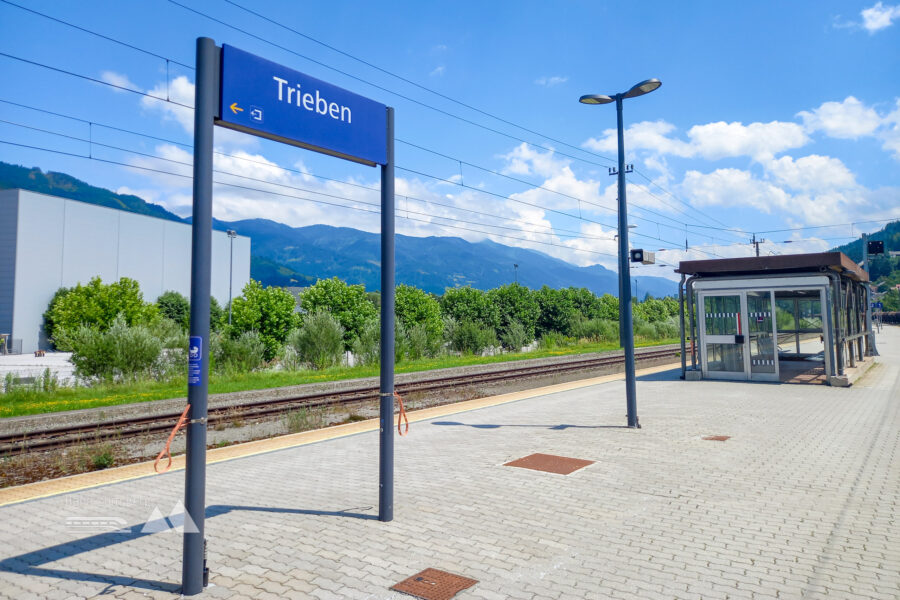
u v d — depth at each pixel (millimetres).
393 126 5980
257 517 5715
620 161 11156
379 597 3969
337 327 25594
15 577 4367
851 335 18672
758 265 16766
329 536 5164
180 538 5230
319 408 13742
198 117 4285
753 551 4734
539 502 6102
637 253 10734
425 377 20375
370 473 7500
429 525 5430
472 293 40000
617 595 3967
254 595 4008
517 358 29203
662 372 20750
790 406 12367
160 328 29969
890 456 7902
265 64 4773
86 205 55094
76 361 18531
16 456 9477
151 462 8484
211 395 15484
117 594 4062
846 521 5422
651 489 6527
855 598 3887
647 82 10648
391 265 5762
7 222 49594
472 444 9203
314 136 5160
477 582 4188
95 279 46688
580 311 50125
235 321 27875
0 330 49094
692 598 3916
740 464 7609
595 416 11586
